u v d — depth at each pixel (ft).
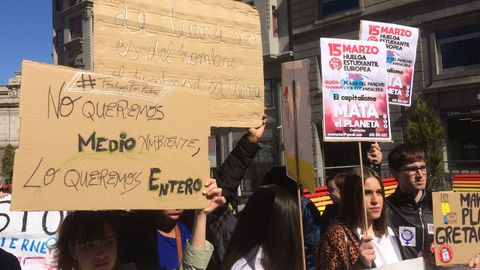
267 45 72.08
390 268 9.25
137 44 8.76
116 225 7.71
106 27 8.45
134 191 7.19
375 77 11.75
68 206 6.65
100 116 7.02
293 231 7.93
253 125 10.27
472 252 10.14
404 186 11.83
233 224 11.14
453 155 55.88
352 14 63.21
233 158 11.73
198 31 9.59
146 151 7.36
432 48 56.95
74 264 7.56
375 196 9.75
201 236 8.04
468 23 54.34
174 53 9.21
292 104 9.51
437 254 9.87
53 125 6.65
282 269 7.82
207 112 7.98
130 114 7.28
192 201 7.72
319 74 67.00
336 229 9.50
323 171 65.26
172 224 10.07
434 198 9.96
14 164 6.34
